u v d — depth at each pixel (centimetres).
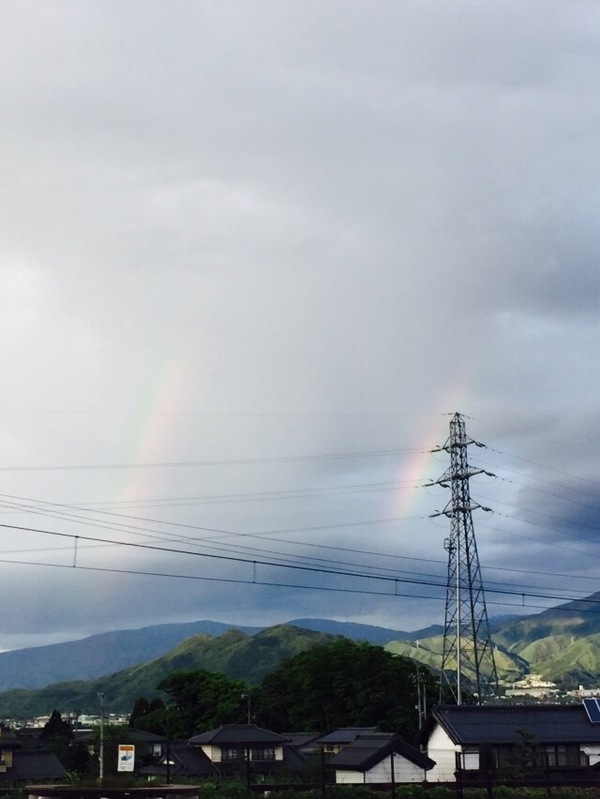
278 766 7888
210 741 8025
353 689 9925
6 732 8719
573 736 5616
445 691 9650
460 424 6681
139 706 12412
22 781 6744
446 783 4194
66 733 11262
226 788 3834
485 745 3797
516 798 4019
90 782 3597
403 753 5600
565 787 4306
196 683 11288
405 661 10138
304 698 10425
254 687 11656
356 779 5500
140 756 8025
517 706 5906
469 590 6481
